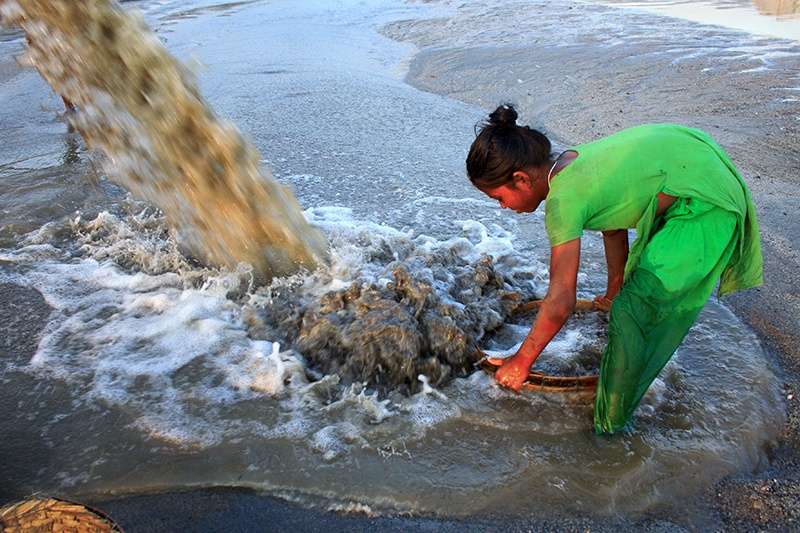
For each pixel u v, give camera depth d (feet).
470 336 9.12
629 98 20.58
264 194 10.36
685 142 6.98
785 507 6.70
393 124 19.13
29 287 10.76
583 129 17.90
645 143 6.89
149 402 8.09
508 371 7.94
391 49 29.30
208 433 7.57
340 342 8.86
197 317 9.79
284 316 9.66
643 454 7.30
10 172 15.55
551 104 20.36
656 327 6.98
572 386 8.07
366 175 15.33
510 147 6.88
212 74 24.63
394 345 8.57
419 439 7.52
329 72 24.98
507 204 7.52
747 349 9.08
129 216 13.05
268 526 6.43
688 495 6.85
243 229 10.54
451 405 8.07
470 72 24.67
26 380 8.49
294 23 34.94
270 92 22.33
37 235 12.44
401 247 11.39
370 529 6.42
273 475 7.02
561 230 6.89
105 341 9.32
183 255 11.41
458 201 13.96
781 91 20.45
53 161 16.22
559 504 6.72
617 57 25.49
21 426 7.68
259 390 8.31
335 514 6.59
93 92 10.34
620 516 6.60
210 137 10.00
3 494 6.72
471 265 10.66
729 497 6.83
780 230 12.32
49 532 4.81
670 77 22.62
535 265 11.28
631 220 7.01
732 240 6.90
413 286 9.37
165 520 6.47
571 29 31.07
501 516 6.59
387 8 39.29
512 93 21.88
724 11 34.37
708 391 8.29
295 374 8.55
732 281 7.75
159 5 40.70
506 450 7.37
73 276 11.09
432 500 6.75
